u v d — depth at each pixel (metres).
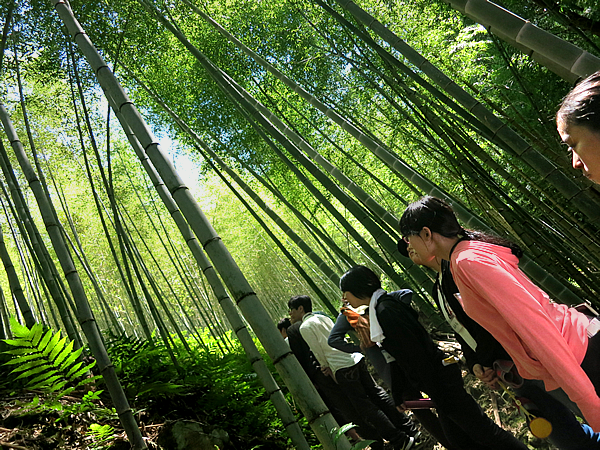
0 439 1.97
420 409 2.60
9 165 3.13
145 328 3.31
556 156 2.29
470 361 1.99
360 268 2.39
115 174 7.18
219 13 6.03
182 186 1.70
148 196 8.27
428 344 2.15
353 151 7.07
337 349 2.94
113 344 3.24
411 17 5.89
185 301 9.96
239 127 6.44
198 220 1.65
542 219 3.07
